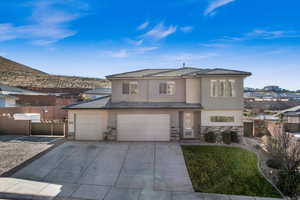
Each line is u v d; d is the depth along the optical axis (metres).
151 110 15.70
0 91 29.66
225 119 15.87
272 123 18.42
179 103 16.81
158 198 7.80
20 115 20.03
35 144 13.92
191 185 8.95
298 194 8.48
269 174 10.20
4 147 13.08
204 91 15.83
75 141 15.25
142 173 9.91
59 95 39.34
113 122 15.79
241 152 13.10
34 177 9.13
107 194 7.95
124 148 13.53
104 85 66.31
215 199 7.92
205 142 15.45
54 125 16.75
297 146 9.82
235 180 9.53
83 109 15.47
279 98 49.94
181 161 11.44
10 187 8.14
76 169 10.15
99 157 11.80
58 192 7.94
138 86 17.56
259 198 8.16
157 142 15.23
